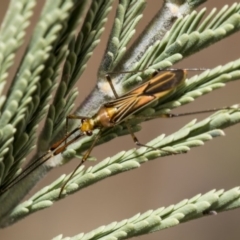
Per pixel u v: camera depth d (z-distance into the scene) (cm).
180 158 24
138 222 11
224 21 11
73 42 11
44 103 11
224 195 11
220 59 22
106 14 11
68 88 11
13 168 11
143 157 11
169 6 12
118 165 11
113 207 24
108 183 24
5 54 10
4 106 11
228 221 23
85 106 12
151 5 19
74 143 12
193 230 23
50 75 11
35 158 12
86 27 11
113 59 11
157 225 11
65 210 24
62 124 11
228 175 23
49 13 10
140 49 12
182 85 11
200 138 11
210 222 23
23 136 11
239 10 11
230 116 11
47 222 23
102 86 12
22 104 11
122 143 23
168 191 24
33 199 11
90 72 21
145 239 23
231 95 22
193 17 11
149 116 12
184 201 11
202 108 22
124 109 12
